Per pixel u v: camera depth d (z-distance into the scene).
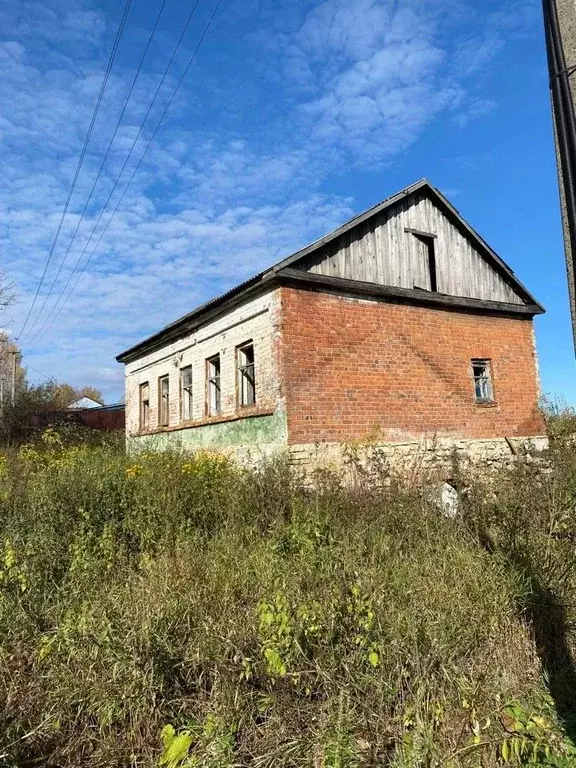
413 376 11.05
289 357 9.52
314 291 10.01
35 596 4.30
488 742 3.00
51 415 24.50
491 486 7.18
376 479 8.33
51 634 3.89
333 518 6.12
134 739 3.16
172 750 2.83
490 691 3.40
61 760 3.13
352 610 3.54
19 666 3.62
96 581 4.62
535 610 4.20
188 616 3.79
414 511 6.29
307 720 3.19
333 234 10.24
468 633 3.73
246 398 10.94
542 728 3.27
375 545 5.07
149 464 8.09
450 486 7.85
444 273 12.09
